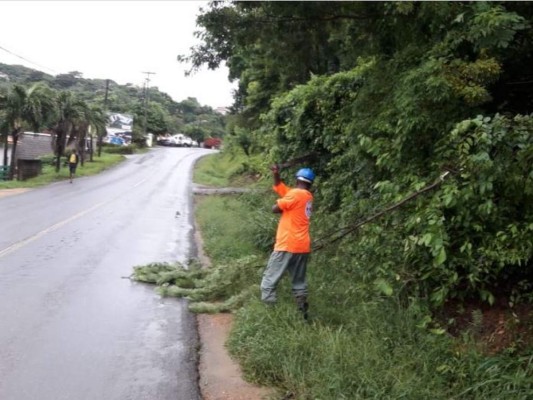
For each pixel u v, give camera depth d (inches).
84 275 343.6
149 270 346.0
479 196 199.5
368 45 356.5
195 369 204.4
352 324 216.4
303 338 203.8
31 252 405.4
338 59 646.5
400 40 297.6
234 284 304.8
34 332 234.8
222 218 587.8
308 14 358.0
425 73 233.9
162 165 1852.9
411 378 169.8
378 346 191.6
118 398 177.9
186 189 1083.9
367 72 342.3
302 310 236.7
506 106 264.1
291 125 494.3
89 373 196.2
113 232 525.3
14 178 1180.5
